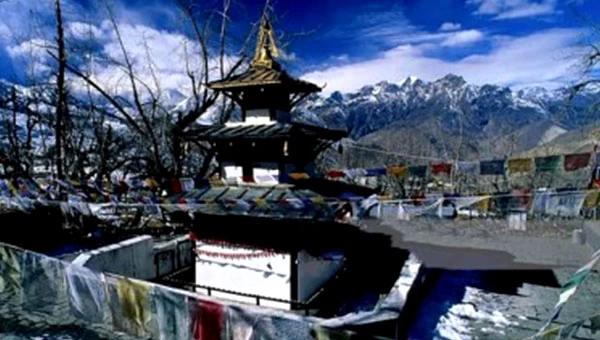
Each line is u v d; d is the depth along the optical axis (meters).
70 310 12.47
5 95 30.92
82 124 30.16
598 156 12.52
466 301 15.39
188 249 20.02
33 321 12.34
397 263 19.62
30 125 31.31
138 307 11.20
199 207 14.57
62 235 23.44
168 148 27.55
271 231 14.32
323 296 15.16
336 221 14.75
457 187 28.39
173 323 10.78
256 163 14.63
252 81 14.13
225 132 14.37
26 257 13.27
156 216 23.28
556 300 15.45
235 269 14.82
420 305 14.91
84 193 18.61
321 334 9.39
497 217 29.88
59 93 24.91
